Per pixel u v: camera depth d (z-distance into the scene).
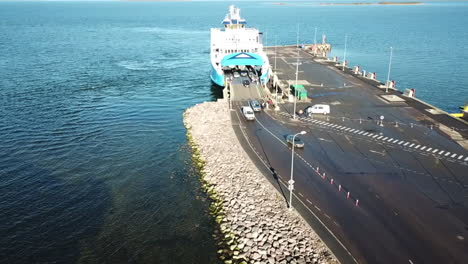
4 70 117.31
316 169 46.72
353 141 54.97
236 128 61.75
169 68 126.88
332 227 35.25
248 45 94.12
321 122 62.91
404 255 31.56
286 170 46.69
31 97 89.06
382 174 45.16
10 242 38.16
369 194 40.84
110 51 161.25
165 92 96.56
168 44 185.62
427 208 38.06
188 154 57.44
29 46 169.25
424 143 53.69
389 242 33.12
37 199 45.91
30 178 50.94
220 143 56.81
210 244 36.88
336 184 43.03
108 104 85.12
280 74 97.81
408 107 69.62
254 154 51.62
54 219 42.00
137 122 73.19
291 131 59.66
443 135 56.44
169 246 37.22
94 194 47.16
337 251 32.16
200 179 49.41
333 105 71.44
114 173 52.50
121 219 41.94
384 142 54.31
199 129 64.75
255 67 95.88
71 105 83.75
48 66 125.50
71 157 57.53
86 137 65.44
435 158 49.03
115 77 111.94
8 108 80.38
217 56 93.31
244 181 44.81
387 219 36.34
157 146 61.09
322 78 93.00
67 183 49.78
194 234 38.59
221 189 44.34
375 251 32.03
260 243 34.09
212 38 95.88
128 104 85.50
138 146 61.31
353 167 47.03
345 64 108.38
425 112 66.75
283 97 77.00
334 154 50.81
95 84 103.12
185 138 64.12
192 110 75.31
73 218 42.19
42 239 38.72
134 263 35.31
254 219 37.50
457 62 129.62
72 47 170.38
